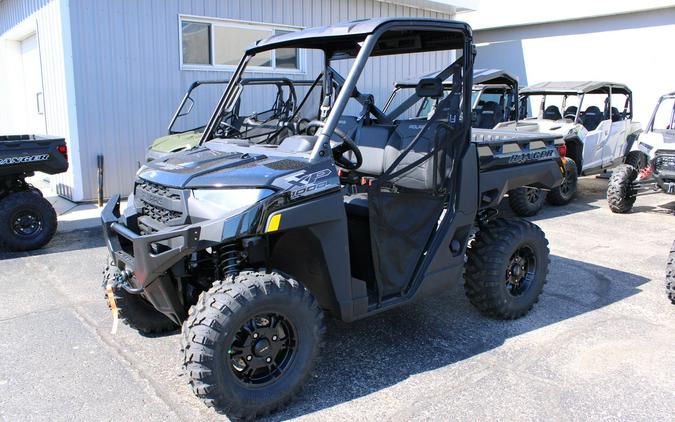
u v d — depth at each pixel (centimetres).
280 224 272
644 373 334
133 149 867
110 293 333
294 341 290
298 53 618
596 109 1020
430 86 331
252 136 384
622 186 791
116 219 325
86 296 457
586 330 395
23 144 582
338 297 303
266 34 994
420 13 1229
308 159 292
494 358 352
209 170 292
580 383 322
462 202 366
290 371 289
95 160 834
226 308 263
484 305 397
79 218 729
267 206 268
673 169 738
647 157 779
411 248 351
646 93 1252
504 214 810
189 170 296
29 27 969
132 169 872
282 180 276
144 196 313
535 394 309
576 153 892
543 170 437
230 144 351
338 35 319
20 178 608
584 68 1352
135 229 322
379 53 411
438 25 335
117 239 319
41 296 457
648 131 800
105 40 820
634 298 459
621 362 347
